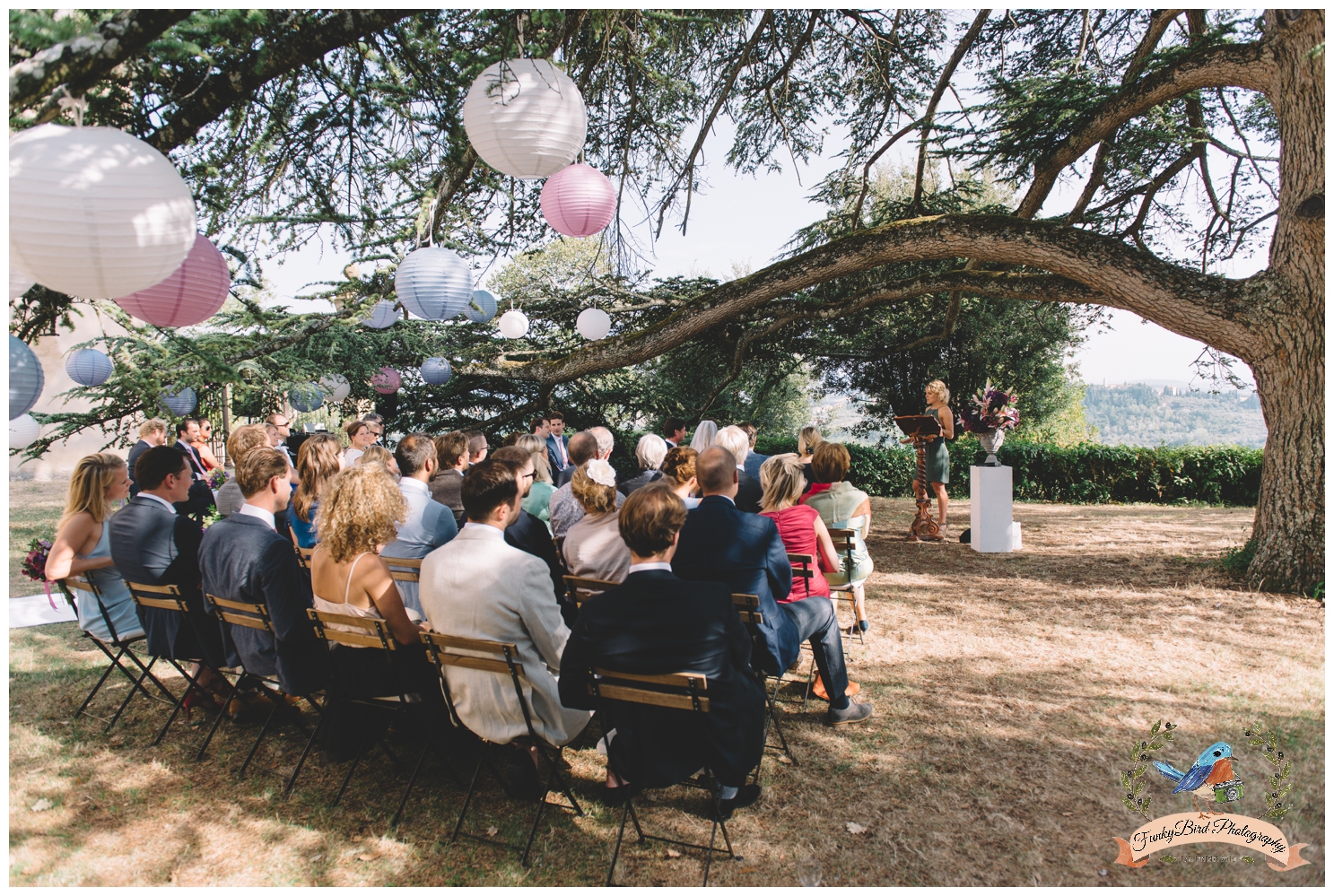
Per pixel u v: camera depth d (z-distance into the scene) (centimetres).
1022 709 379
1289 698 379
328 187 475
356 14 307
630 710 248
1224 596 555
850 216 1049
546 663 282
